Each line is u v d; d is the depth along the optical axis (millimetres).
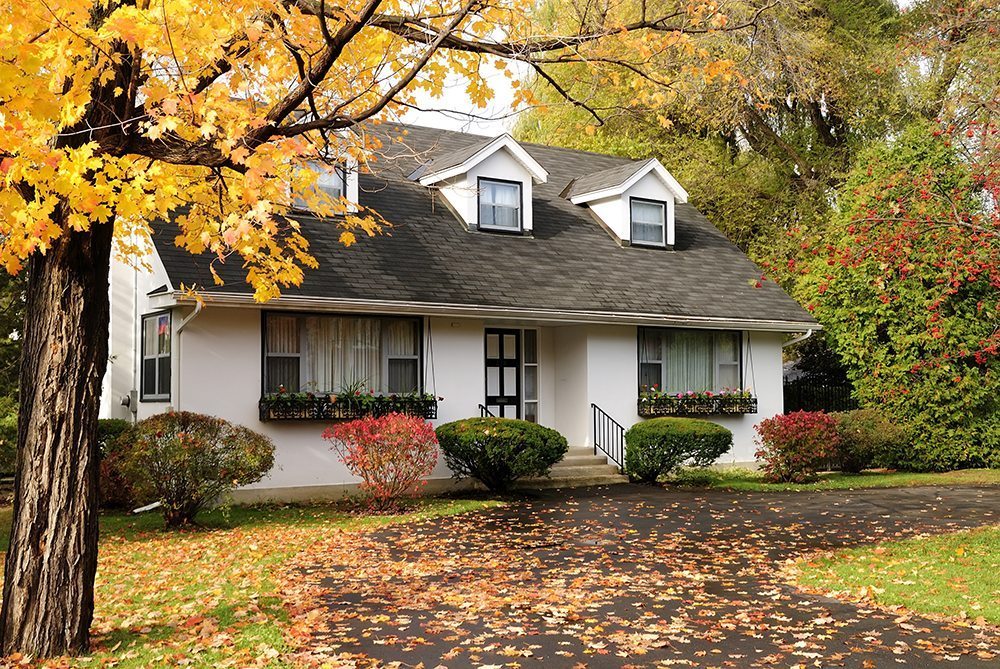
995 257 11312
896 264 11883
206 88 6863
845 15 28672
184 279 14156
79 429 6672
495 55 7371
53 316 6629
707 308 19828
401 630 7441
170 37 5660
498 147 19234
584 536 12094
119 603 8477
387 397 16062
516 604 8297
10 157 5793
